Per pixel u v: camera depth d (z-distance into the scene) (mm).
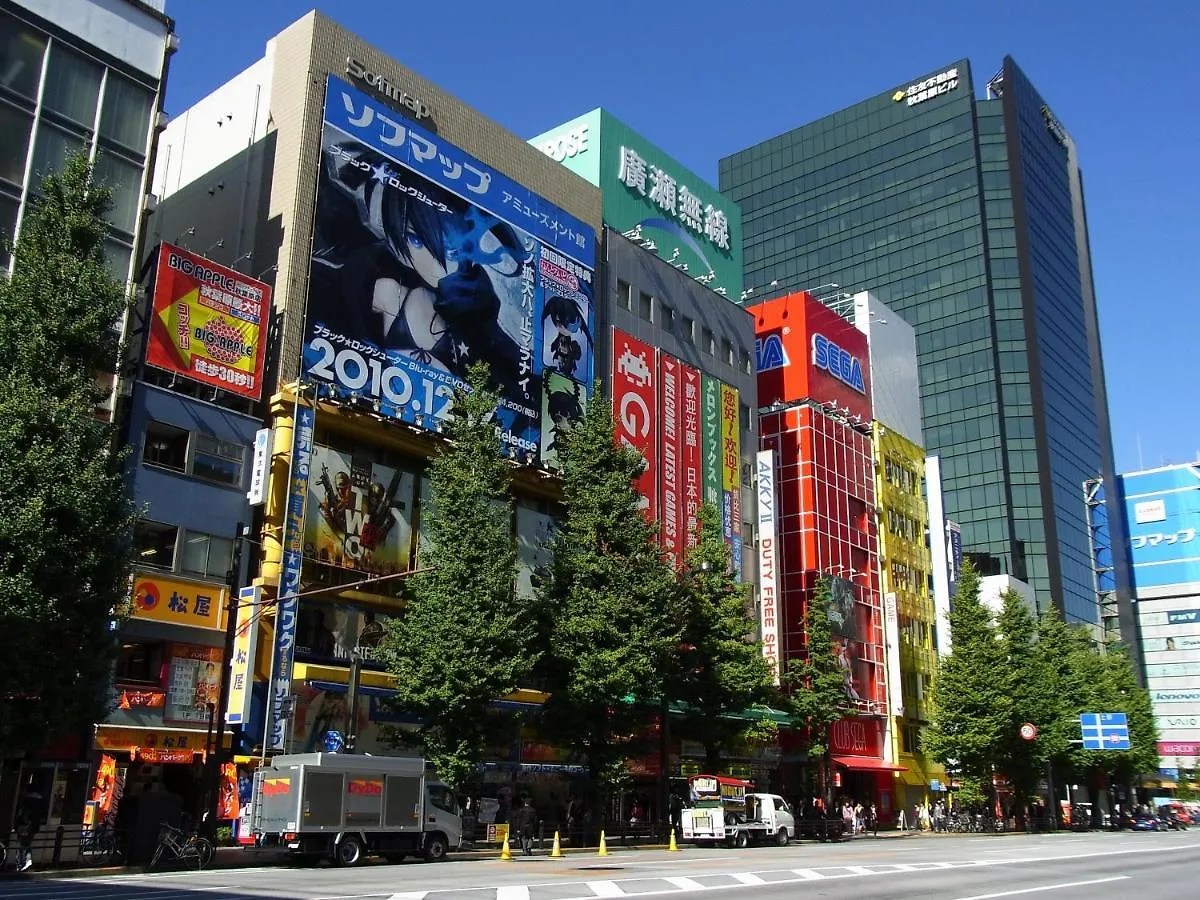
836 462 60594
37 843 21828
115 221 29609
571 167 55906
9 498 19328
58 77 28984
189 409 30188
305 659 31000
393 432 34750
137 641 28109
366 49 38188
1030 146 129125
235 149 37719
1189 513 119375
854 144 137250
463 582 29234
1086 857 29641
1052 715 60500
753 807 36938
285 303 33188
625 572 33875
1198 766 111375
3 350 20703
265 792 23641
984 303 119188
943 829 58344
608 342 45875
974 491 114062
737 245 64062
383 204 36250
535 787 37344
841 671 47531
